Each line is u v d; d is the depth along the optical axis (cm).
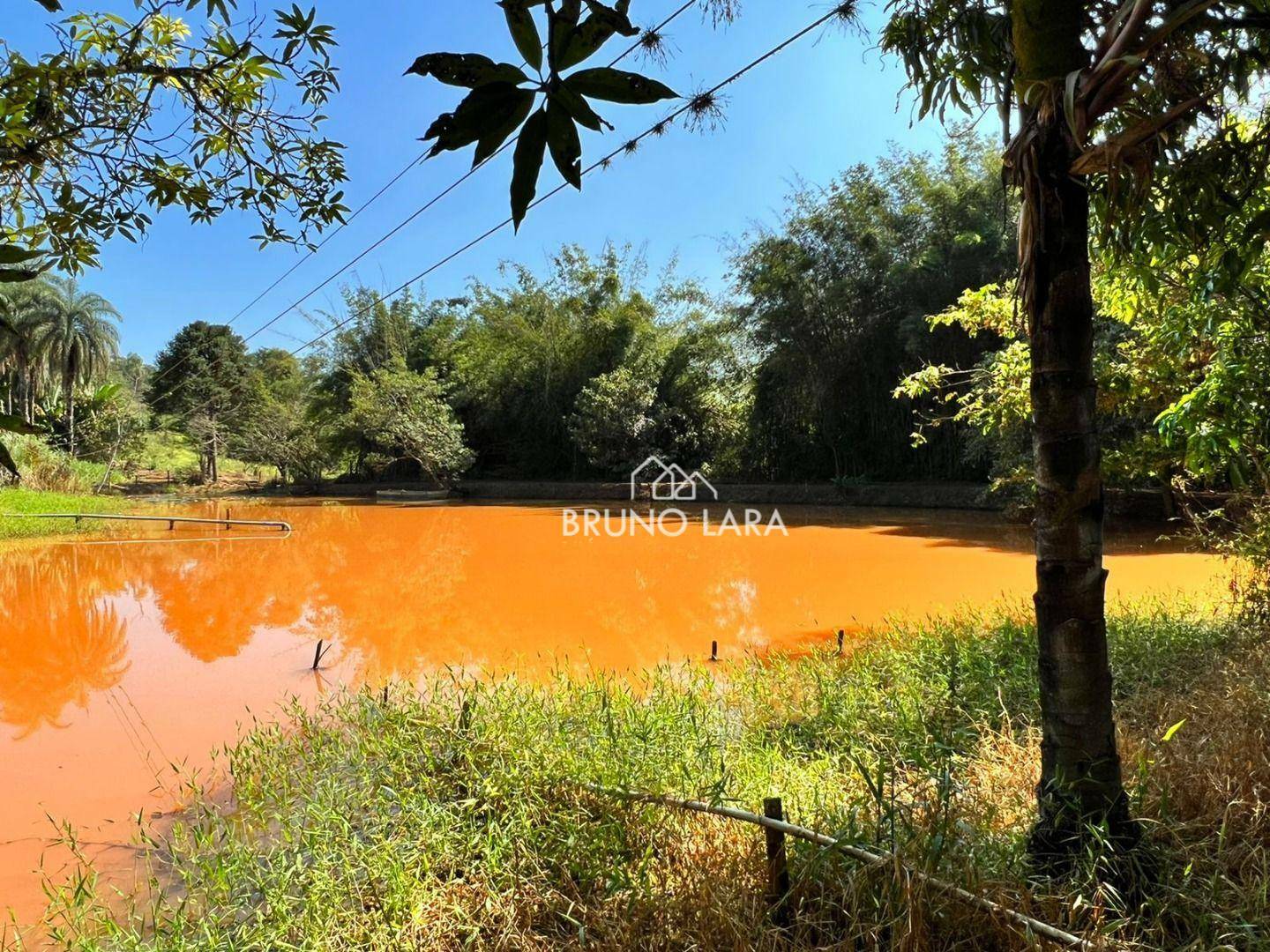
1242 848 169
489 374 2097
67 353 2089
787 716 315
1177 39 167
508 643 511
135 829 262
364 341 2344
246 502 1856
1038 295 164
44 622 612
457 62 73
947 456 1377
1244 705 230
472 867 197
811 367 1447
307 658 492
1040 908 156
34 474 1639
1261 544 338
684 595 648
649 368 1831
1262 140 206
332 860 203
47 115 145
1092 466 165
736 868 180
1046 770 172
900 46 251
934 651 358
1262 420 298
